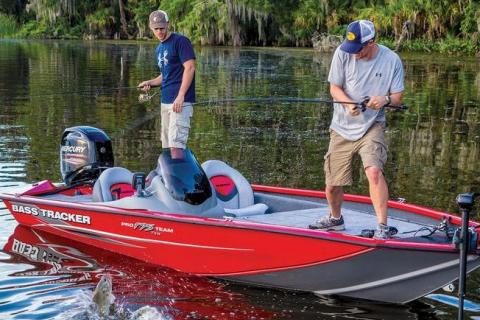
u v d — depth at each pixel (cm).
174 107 770
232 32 4762
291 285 608
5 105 1678
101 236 685
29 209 733
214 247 616
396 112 1683
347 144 576
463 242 510
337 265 576
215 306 569
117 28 5853
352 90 570
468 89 2198
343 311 569
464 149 1223
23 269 632
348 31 558
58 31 5953
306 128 1447
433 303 584
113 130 1355
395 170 1048
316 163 1102
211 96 1948
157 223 638
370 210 699
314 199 736
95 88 2081
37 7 5900
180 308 561
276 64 3125
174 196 650
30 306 546
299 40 4747
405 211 665
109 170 716
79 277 617
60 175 966
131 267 648
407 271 564
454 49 4084
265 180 984
